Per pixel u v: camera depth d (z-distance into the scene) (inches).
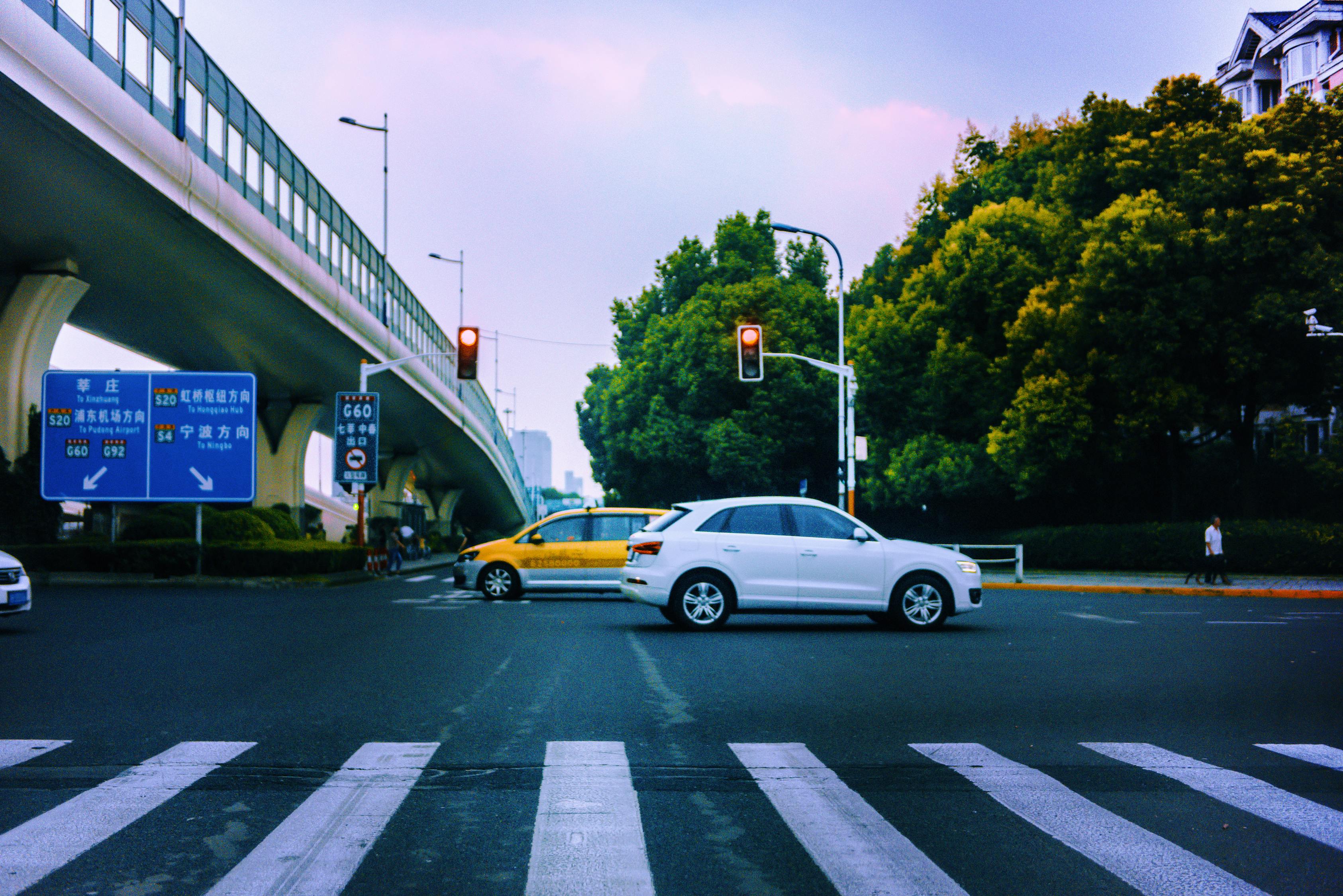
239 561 1072.2
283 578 1058.7
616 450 2034.9
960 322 1481.3
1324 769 252.7
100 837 194.4
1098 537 1322.6
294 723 304.3
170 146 928.9
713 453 1759.4
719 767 251.9
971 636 551.5
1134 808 217.9
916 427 1600.6
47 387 1035.9
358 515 1347.2
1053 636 550.6
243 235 1099.9
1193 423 1280.8
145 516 1244.5
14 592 533.0
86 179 886.4
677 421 1855.3
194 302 1258.6
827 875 175.8
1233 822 208.4
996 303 1422.2
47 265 1074.7
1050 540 1374.3
